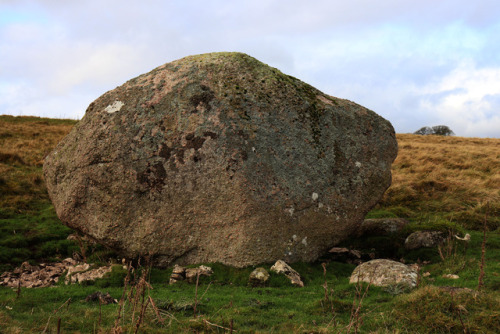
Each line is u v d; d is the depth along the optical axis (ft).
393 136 40.37
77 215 34.58
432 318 19.27
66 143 36.52
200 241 33.22
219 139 34.04
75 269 33.40
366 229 44.50
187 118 34.91
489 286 25.43
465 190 61.82
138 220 33.42
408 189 62.08
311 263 34.68
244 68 38.40
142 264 33.30
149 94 36.29
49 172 36.58
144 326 18.26
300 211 34.30
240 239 32.58
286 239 33.63
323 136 37.01
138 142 34.24
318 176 35.55
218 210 33.01
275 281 29.86
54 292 26.89
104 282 29.76
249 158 33.78
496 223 47.42
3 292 27.32
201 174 33.45
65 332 17.78
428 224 42.16
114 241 33.55
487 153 93.91
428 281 28.35
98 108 36.42
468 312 19.61
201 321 19.38
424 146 106.32
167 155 33.88
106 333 17.47
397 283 26.21
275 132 35.47
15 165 68.18
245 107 35.78
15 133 96.58
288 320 20.75
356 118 39.17
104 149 34.17
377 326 19.51
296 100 37.52
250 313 21.79
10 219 48.16
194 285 29.84
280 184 34.06
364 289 26.55
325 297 23.24
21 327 17.99
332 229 35.55
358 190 36.88
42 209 52.85
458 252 36.29
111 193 33.65
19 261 38.17
